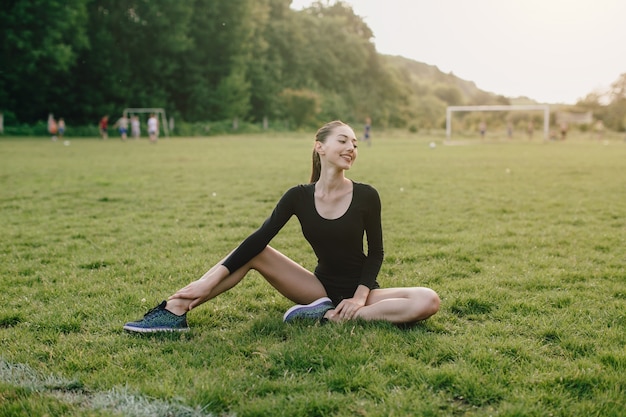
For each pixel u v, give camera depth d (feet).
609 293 14.96
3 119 137.39
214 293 12.41
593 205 30.19
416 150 89.81
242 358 10.72
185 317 12.18
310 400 8.91
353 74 261.85
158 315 12.02
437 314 13.14
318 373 9.93
